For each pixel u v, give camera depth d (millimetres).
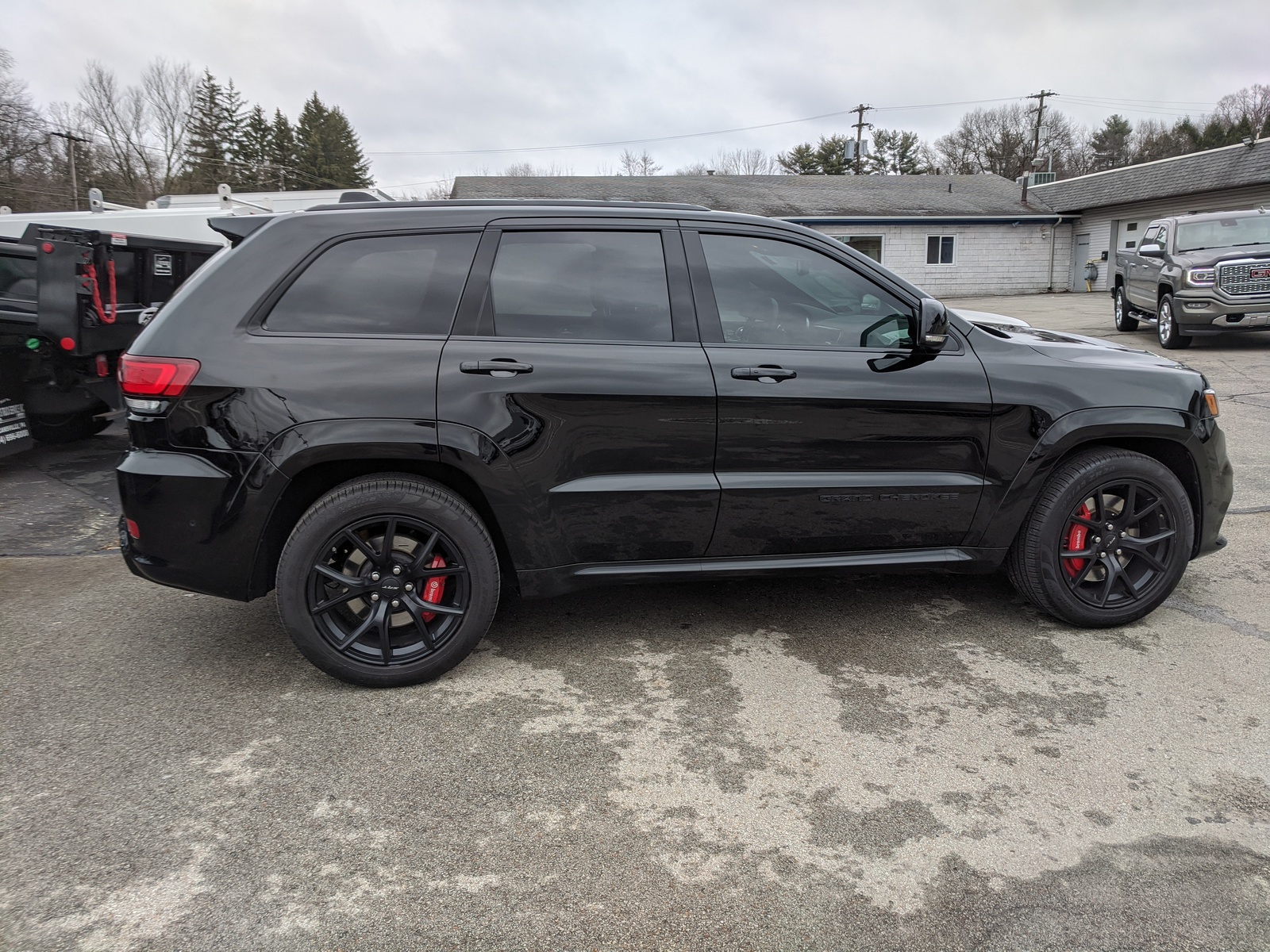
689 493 3059
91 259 6328
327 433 2787
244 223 3012
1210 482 3510
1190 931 1904
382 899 2000
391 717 2834
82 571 4324
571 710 2885
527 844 2201
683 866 2117
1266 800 2369
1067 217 28406
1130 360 3498
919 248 27812
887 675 3133
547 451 2939
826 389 3070
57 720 2799
